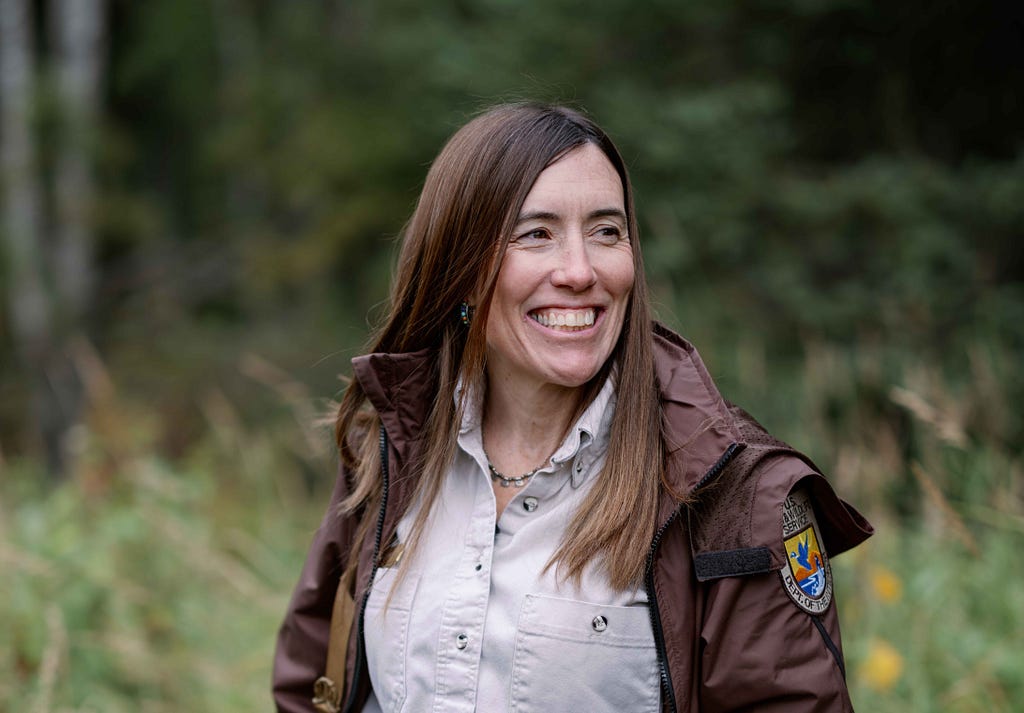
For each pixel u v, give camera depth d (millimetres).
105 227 14039
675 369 2123
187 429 10680
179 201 16375
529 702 1961
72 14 14344
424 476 2230
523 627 1981
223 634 4945
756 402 6836
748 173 7523
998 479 4652
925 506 4699
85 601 4590
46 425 12289
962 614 4086
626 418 2070
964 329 6867
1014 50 6766
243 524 6145
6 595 4531
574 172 2062
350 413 2414
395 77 10227
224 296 14047
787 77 7793
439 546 2168
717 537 1952
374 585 2227
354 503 2359
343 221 10906
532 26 8234
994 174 6992
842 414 6734
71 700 4285
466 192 2107
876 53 7227
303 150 11211
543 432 2205
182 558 5152
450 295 2168
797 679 1898
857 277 7574
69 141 13594
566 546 2000
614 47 8242
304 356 11477
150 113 16406
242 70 13594
